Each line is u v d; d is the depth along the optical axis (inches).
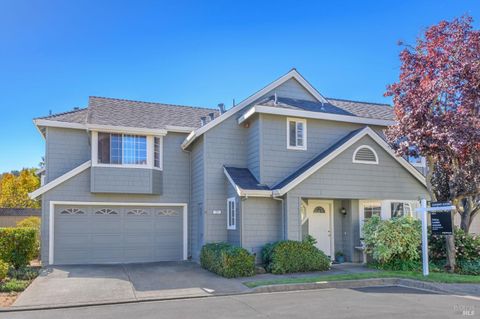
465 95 493.4
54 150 655.8
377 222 547.8
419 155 529.7
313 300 362.9
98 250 636.1
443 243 548.1
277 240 554.6
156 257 666.2
